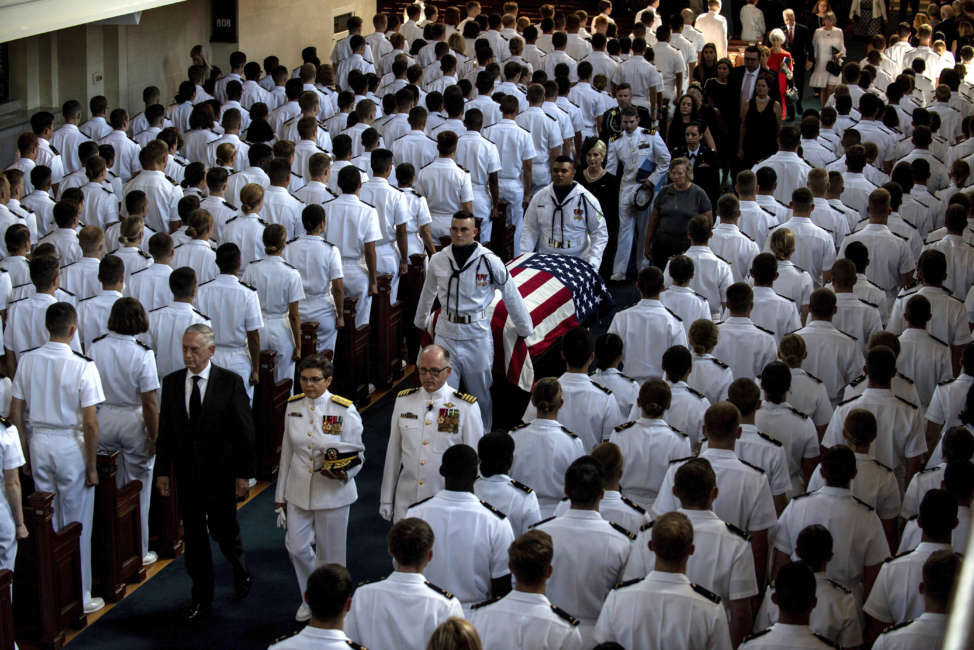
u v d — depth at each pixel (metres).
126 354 6.92
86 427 6.55
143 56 17.31
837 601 4.77
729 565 4.84
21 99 15.59
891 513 5.78
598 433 6.50
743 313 7.37
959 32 20.00
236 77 15.02
